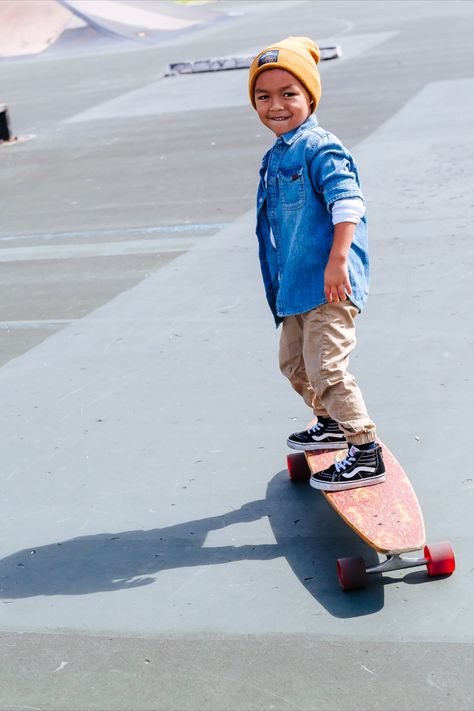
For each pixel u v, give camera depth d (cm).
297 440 406
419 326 587
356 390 364
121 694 302
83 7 3750
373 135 1185
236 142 1279
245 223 885
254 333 611
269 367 554
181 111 1616
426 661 302
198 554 378
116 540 395
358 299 363
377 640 315
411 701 285
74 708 297
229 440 471
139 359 591
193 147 1285
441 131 1155
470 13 2648
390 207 862
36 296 751
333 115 1360
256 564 367
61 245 898
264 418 490
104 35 3500
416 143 1107
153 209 987
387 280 676
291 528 390
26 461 474
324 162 349
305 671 303
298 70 353
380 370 531
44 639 334
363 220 373
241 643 320
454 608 327
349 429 360
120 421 507
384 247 750
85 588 364
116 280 765
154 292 720
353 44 2305
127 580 366
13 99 2141
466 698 284
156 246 849
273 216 371
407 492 361
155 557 380
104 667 315
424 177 948
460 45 1980
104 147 1378
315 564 363
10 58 3353
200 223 906
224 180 1072
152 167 1198
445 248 728
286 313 370
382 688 292
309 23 3156
